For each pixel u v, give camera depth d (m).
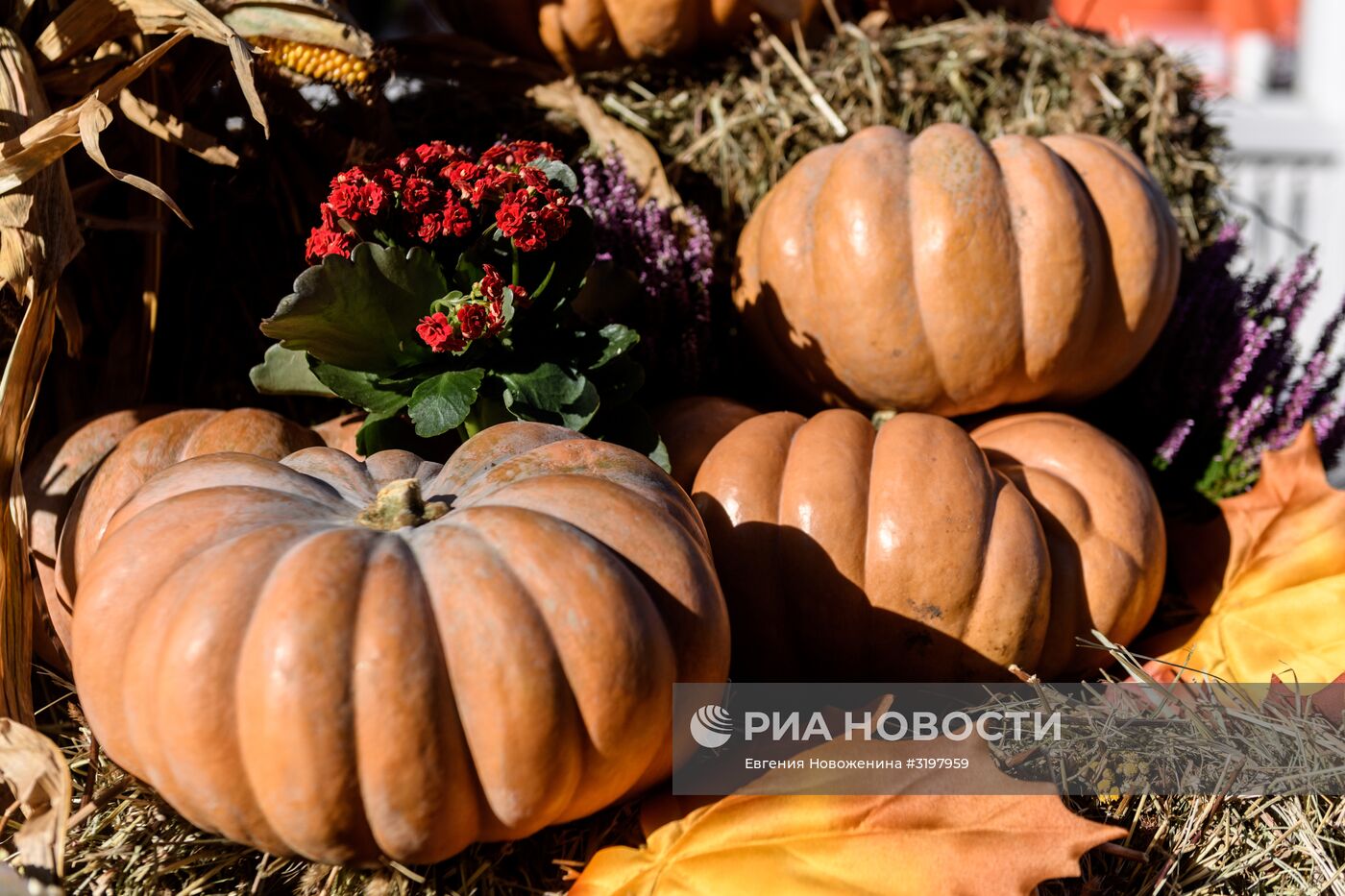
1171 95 3.11
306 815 1.40
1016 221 2.27
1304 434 2.42
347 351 1.89
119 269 2.55
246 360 2.71
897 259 2.25
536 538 1.48
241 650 1.38
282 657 1.35
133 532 1.53
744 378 2.81
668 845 1.59
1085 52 3.10
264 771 1.38
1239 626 2.22
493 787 1.44
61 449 2.16
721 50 3.12
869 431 2.11
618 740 1.48
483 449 1.73
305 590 1.38
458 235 1.91
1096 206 2.39
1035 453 2.24
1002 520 1.97
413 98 2.90
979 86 3.05
